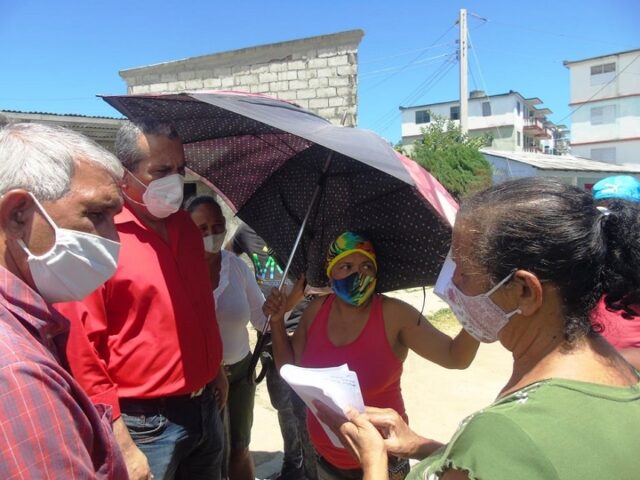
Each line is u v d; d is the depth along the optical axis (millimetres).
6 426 1009
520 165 23094
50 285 1296
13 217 1220
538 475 939
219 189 2939
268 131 2527
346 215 2605
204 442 2453
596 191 2363
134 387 2107
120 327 2107
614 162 43812
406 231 2398
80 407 1209
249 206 3004
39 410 1051
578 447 958
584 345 1142
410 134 55062
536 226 1118
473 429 1045
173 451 2199
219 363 2453
